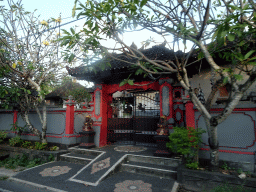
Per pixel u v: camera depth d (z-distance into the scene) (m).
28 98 8.11
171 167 5.12
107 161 5.61
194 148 4.89
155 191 4.02
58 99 16.83
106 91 8.28
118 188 4.20
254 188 3.65
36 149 7.32
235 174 4.08
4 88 7.07
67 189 4.32
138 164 5.47
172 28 3.23
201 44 3.19
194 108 5.21
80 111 8.38
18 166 6.77
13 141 8.15
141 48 7.38
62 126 7.90
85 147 7.22
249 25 3.10
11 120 9.70
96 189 4.21
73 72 7.81
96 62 4.11
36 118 8.90
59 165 6.12
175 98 6.97
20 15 6.97
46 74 7.94
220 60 6.49
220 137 4.83
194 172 4.26
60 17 7.02
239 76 2.56
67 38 3.02
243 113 4.58
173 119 6.46
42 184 4.66
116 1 2.93
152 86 7.20
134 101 8.16
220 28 2.53
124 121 8.12
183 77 3.63
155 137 5.84
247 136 4.46
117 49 3.42
